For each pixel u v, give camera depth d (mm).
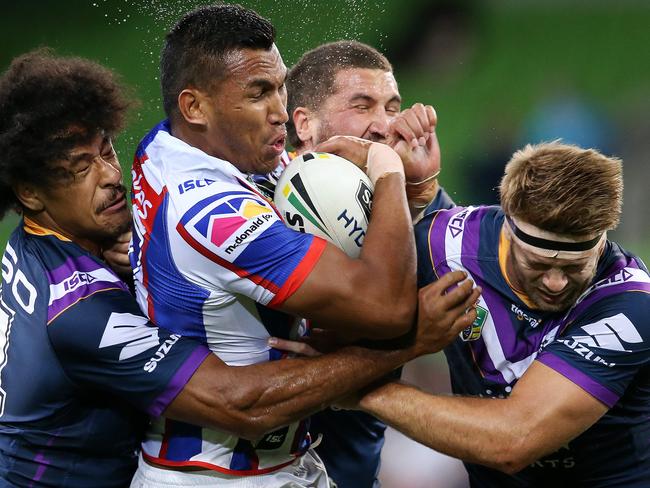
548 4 43875
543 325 11430
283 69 10453
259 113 10164
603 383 10805
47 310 10523
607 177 10094
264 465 10836
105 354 10266
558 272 10523
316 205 10148
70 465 11031
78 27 41781
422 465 21594
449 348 12094
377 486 15328
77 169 10680
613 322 10906
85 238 11172
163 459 10797
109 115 10906
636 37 42625
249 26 10102
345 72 14156
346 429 14266
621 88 40219
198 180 9945
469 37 40688
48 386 10625
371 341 10398
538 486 12281
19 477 11008
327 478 11852
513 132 37500
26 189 10859
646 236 33219
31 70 10820
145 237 10266
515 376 11625
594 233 10164
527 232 10328
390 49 40125
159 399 10172
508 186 10594
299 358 10312
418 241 12094
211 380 10008
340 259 9648
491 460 10711
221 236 9594
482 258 11516
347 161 10617
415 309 10055
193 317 10227
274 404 10047
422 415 10844
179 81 10227
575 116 38156
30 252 11000
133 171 10797
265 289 9711
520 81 40188
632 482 11961
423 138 12453
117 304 10500
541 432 10664
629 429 11727
